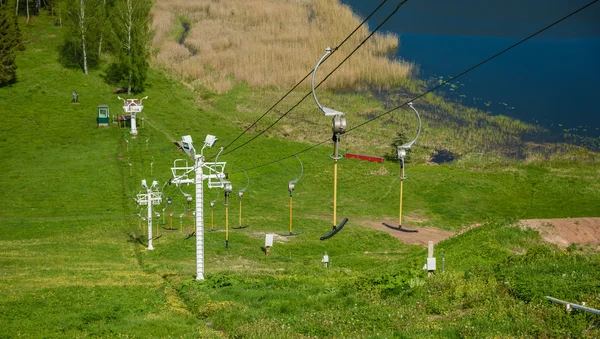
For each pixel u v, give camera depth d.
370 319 27.39
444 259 46.53
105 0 150.38
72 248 62.62
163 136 115.12
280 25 172.88
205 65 151.38
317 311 30.38
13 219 79.44
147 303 35.41
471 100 143.88
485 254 47.28
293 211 88.38
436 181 99.69
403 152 29.14
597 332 22.39
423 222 86.00
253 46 159.75
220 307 32.59
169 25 169.62
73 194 91.06
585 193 95.81
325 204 92.06
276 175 102.69
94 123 118.69
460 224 85.94
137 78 135.75
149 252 62.00
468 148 116.19
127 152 107.56
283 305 31.70
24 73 136.88
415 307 29.33
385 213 88.94
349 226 81.31
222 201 91.56
